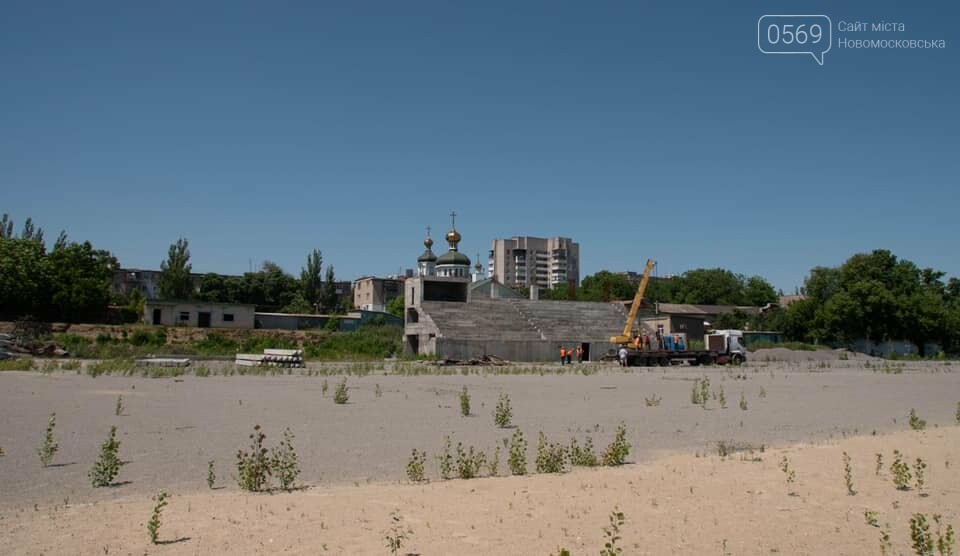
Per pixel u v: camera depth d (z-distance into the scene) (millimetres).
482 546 10008
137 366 50312
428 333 79625
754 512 11969
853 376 51969
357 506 12047
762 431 21812
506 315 86938
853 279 112000
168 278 120625
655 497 12891
